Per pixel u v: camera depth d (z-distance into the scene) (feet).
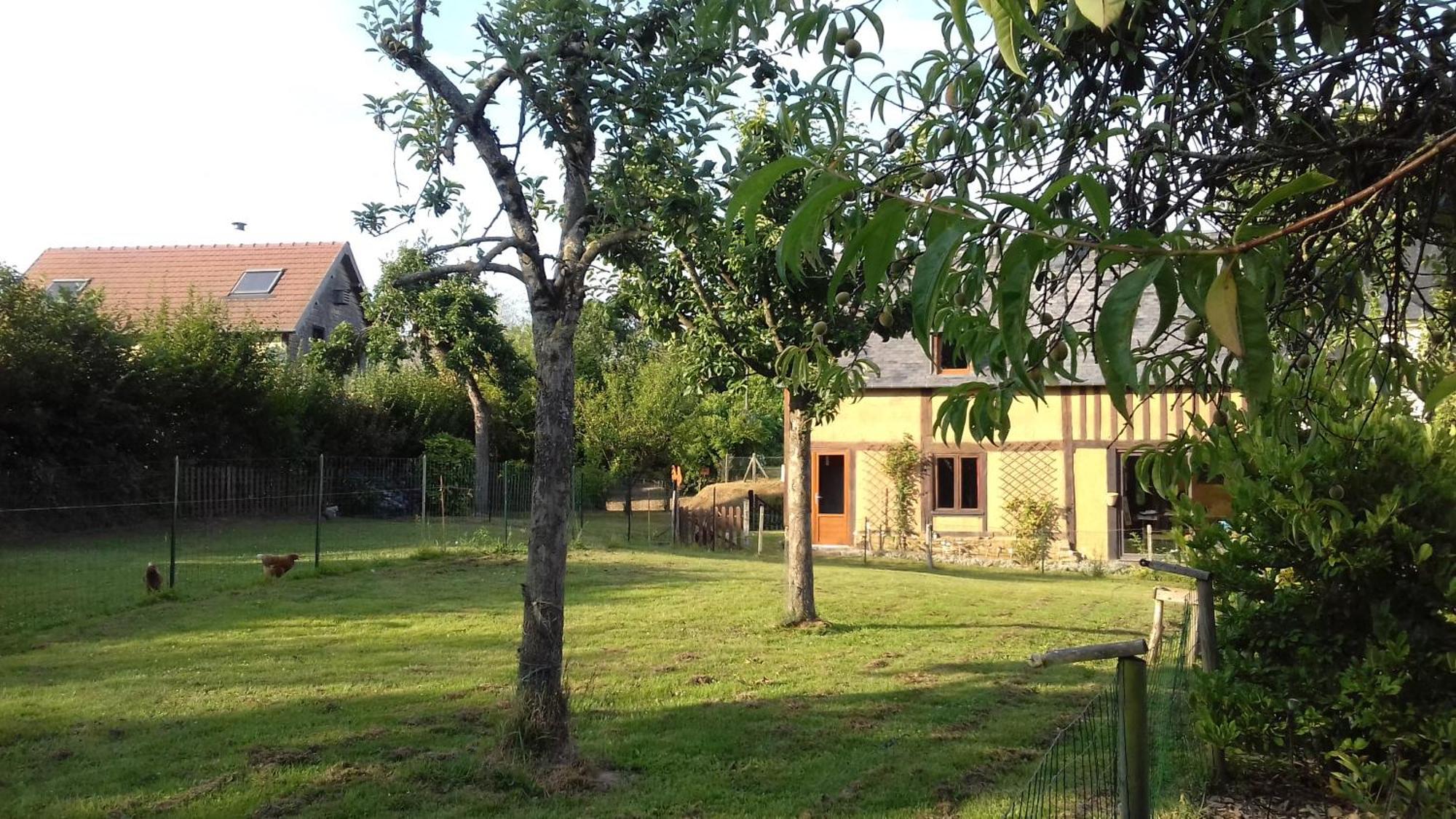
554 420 17.53
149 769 16.85
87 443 55.98
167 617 31.58
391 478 64.13
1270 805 14.20
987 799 15.65
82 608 32.37
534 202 19.30
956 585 45.01
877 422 63.57
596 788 16.21
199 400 63.82
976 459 61.16
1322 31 6.19
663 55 16.40
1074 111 8.36
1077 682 23.84
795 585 31.37
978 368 6.00
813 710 21.01
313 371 78.89
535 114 16.67
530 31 15.90
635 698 21.85
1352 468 13.94
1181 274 3.64
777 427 113.50
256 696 21.79
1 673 23.84
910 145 9.71
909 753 18.06
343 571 42.96
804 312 26.84
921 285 3.51
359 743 18.37
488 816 14.98
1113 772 12.10
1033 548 57.47
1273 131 8.07
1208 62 8.09
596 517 90.38
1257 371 3.44
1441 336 9.68
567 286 17.58
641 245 19.22
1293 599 14.58
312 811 15.05
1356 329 8.91
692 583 41.60
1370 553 13.47
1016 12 3.92
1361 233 7.68
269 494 53.42
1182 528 16.51
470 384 86.58
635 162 16.58
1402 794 12.19
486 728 19.29
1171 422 56.49
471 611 33.30
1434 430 13.96
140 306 94.53
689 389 31.14
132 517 50.72
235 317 92.43
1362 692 13.19
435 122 17.97
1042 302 8.17
